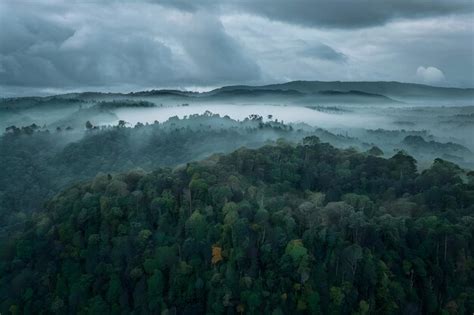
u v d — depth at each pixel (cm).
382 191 12075
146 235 10006
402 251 9306
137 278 9519
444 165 13275
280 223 9606
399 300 8694
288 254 8875
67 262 10125
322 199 11125
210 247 9500
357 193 12006
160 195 10981
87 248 10219
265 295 8562
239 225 9212
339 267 8881
